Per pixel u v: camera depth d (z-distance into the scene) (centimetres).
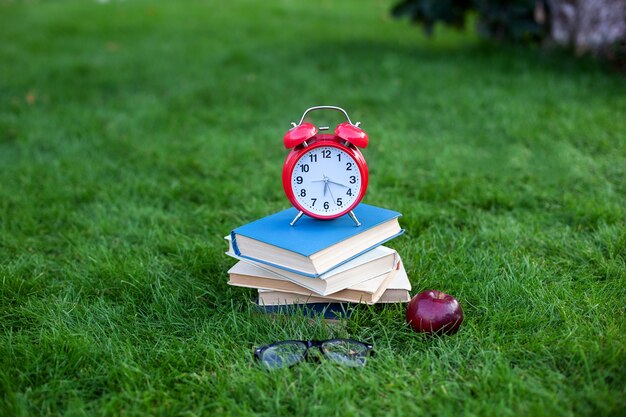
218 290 137
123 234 160
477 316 126
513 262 139
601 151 200
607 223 158
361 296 123
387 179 183
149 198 179
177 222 164
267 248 122
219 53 346
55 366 117
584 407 106
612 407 104
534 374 112
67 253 153
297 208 124
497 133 219
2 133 229
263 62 323
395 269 130
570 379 111
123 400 110
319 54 335
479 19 329
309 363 114
